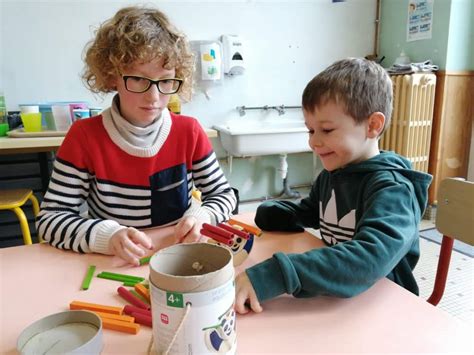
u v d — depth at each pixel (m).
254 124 2.85
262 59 2.79
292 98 2.94
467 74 2.61
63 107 1.87
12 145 1.65
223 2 2.60
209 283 0.38
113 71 0.88
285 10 2.78
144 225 1.01
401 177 0.72
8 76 2.20
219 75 2.59
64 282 0.63
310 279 0.53
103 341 0.47
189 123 1.05
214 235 0.68
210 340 0.38
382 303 0.55
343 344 0.46
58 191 0.91
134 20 0.86
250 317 0.52
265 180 3.01
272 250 0.75
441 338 0.47
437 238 2.26
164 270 0.44
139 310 0.52
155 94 0.87
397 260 0.59
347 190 0.79
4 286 0.62
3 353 0.45
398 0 2.88
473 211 0.79
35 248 0.78
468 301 1.56
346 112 0.72
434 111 2.62
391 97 0.80
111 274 0.65
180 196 1.04
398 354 0.44
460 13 2.51
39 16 2.20
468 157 2.75
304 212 0.92
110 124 0.95
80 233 0.76
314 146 0.78
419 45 2.74
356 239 0.60
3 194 1.70
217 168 1.09
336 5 2.91
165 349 0.39
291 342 0.46
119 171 0.96
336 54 3.00
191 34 2.56
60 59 2.29
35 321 0.50
